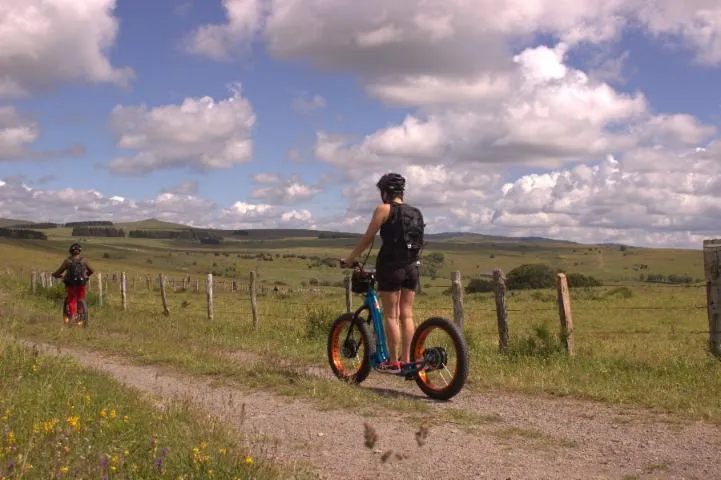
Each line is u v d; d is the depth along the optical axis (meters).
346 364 8.59
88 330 14.24
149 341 12.33
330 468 4.87
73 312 15.42
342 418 6.39
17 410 5.73
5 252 159.25
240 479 4.31
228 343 12.77
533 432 5.80
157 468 4.37
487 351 10.95
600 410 6.70
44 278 36.56
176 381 8.57
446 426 6.07
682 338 17.97
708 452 5.12
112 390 7.04
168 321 17.22
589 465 4.89
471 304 35.06
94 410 5.87
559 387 7.78
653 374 8.65
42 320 16.09
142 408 6.13
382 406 6.88
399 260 7.55
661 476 4.62
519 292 58.84
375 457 5.11
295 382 8.02
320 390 7.53
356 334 8.34
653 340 16.95
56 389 6.82
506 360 10.04
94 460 4.46
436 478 4.64
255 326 16.09
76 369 8.47
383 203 7.71
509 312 32.28
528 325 21.55
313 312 14.58
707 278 9.05
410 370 7.52
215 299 40.22
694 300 41.53
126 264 176.62
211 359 9.93
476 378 8.40
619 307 34.25
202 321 17.62
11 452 4.48
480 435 5.75
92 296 24.52
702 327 23.39
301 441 5.59
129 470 4.37
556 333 10.46
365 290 8.05
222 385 8.20
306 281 153.62
